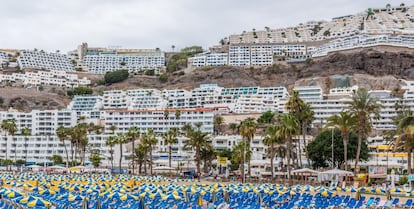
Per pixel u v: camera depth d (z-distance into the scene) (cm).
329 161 15200
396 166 15512
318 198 6378
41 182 9138
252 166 16825
